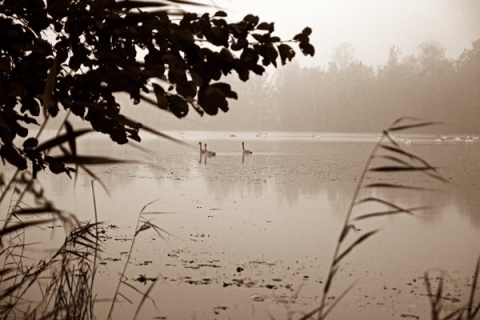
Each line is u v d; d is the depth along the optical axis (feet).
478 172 136.77
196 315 30.81
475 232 58.23
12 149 17.19
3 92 16.47
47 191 90.99
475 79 501.15
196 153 219.61
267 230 58.39
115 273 38.88
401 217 68.23
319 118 553.23
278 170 139.85
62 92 16.96
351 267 42.86
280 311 31.89
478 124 501.97
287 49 17.20
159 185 104.22
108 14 16.74
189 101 16.61
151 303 32.50
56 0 16.85
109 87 14.58
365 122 531.09
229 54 16.88
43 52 16.83
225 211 71.87
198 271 40.47
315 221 64.90
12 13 17.26
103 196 86.33
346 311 31.99
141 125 15.08
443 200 85.35
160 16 16.75
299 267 42.55
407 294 35.50
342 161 172.86
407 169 13.67
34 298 28.63
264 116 596.70
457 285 37.60
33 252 40.78
